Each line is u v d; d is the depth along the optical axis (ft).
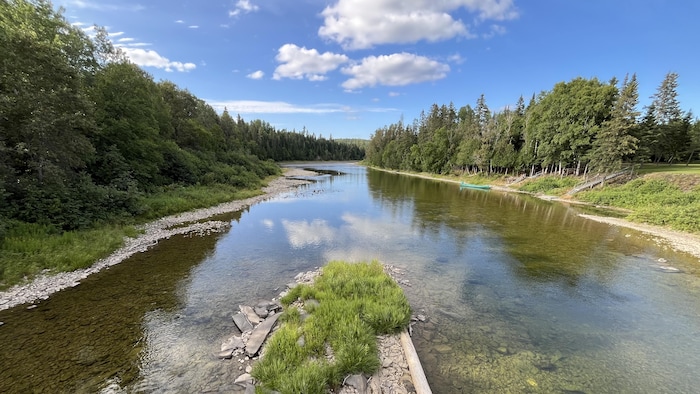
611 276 37.81
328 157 463.83
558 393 18.02
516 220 71.61
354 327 21.24
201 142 137.28
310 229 57.82
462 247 48.78
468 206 91.76
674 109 147.23
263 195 104.17
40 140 40.98
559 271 39.19
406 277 35.83
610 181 112.47
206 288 30.86
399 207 86.43
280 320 23.94
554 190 123.44
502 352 21.95
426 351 21.74
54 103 41.11
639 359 21.75
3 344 20.53
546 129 136.56
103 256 38.29
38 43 40.24
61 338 21.47
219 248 44.73
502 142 171.42
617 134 104.68
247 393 15.93
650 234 59.57
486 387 18.30
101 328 22.94
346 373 17.74
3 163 38.37
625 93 105.19
